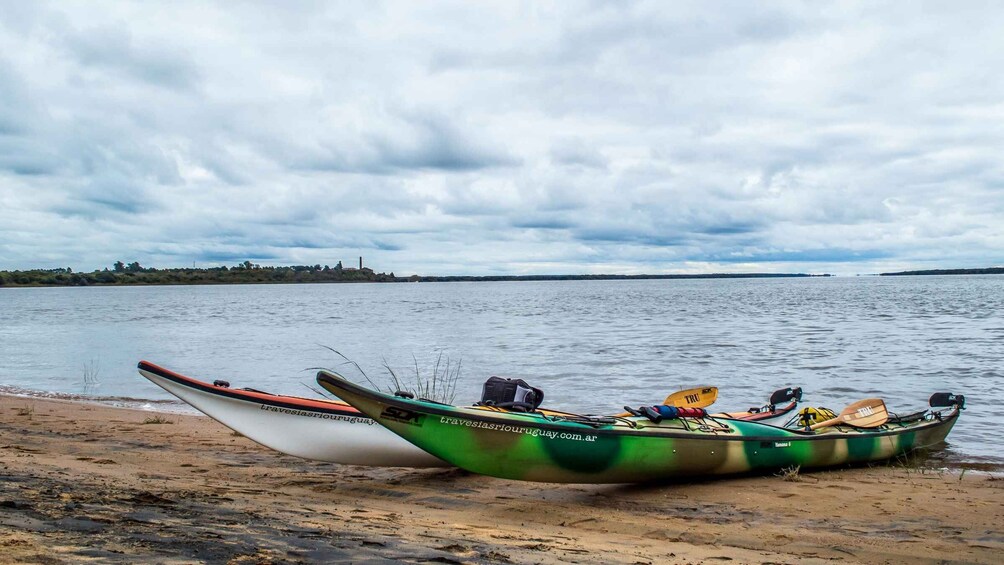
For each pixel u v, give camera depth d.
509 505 7.98
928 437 11.34
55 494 5.93
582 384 18.69
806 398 16.75
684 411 9.27
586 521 7.34
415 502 8.00
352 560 4.52
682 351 26.08
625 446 8.57
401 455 9.34
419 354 25.91
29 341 31.97
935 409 15.16
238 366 22.80
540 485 9.01
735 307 60.22
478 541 5.73
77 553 4.03
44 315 55.22
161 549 4.32
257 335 34.81
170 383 9.03
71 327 40.94
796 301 71.44
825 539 6.73
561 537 6.41
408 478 9.26
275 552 4.54
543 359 24.06
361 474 9.39
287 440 9.23
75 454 9.81
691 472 9.02
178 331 37.59
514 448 8.36
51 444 10.55
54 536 4.39
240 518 5.67
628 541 6.48
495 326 40.00
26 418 13.13
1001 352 24.78
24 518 4.83
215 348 28.53
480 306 69.69
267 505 6.73
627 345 28.33
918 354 24.55
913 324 38.00
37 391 18.06
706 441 9.04
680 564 5.54
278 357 25.31
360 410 8.13
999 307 53.97
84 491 6.29
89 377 20.80
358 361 24.03
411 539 5.50
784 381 19.09
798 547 6.47
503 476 8.55
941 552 6.34
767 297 85.38
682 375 20.20
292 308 67.75
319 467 9.69
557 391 17.62
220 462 9.77
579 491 8.74
